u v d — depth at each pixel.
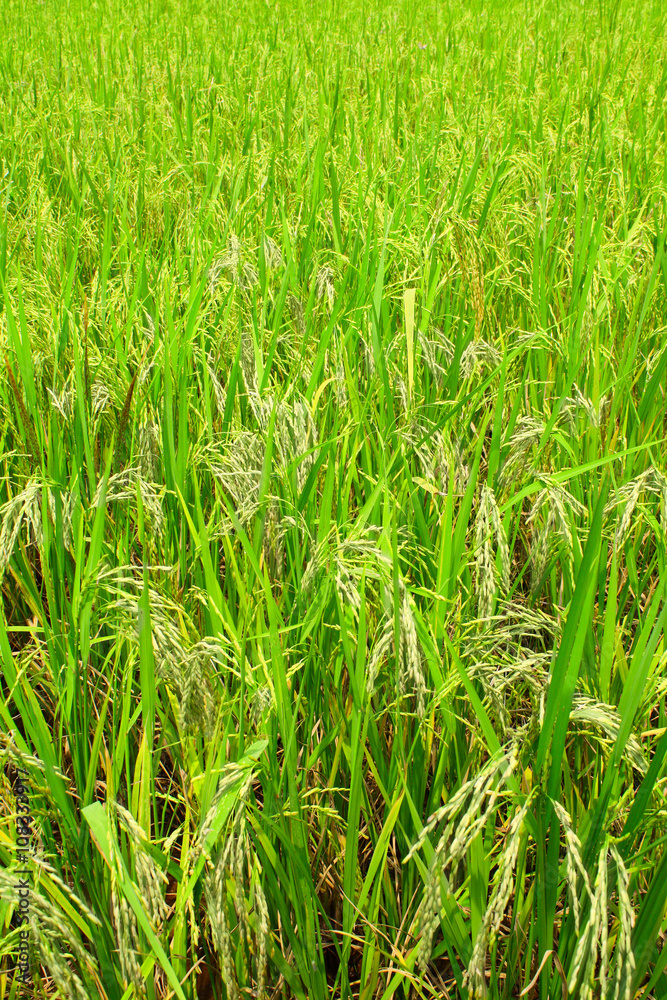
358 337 2.89
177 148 5.44
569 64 8.41
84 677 1.72
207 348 3.12
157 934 1.49
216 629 1.85
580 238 3.46
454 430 2.66
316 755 1.81
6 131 5.99
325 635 1.92
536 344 2.87
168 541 2.24
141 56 8.12
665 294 3.37
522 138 5.37
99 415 2.50
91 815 1.35
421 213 3.74
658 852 1.67
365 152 5.32
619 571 2.46
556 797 1.42
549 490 1.92
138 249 3.95
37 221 3.74
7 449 2.77
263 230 3.52
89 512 2.19
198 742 1.79
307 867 1.60
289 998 1.74
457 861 1.58
